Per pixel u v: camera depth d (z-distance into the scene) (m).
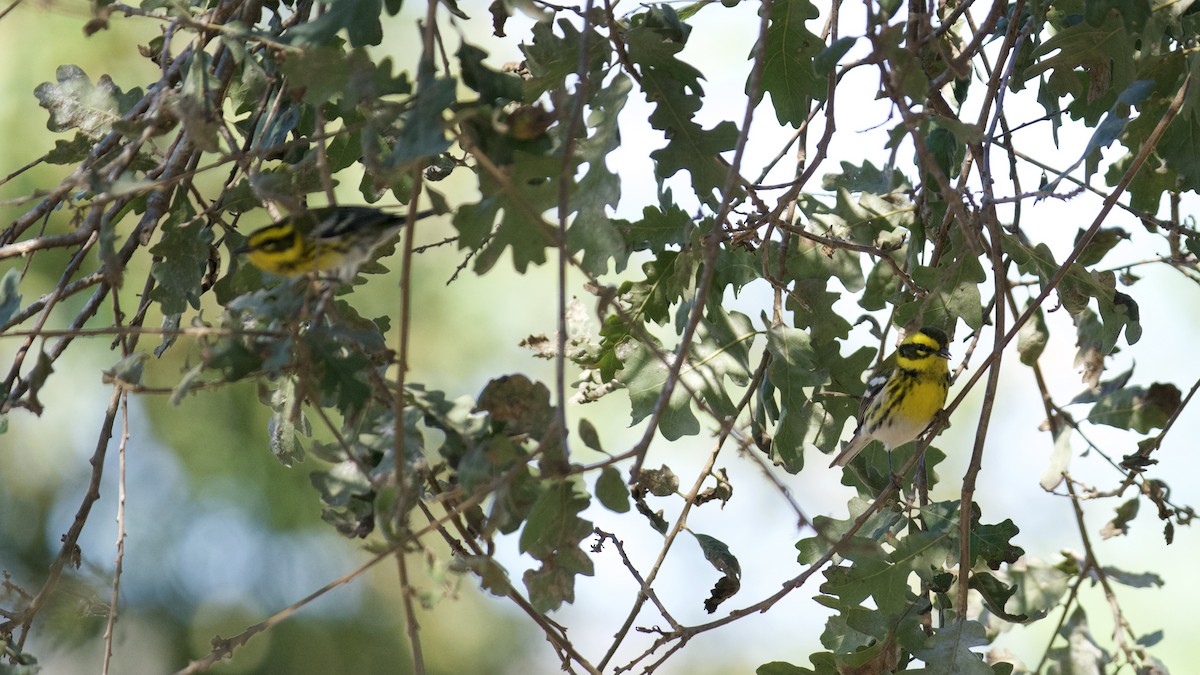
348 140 10.02
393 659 23.02
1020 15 9.95
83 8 8.05
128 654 20.64
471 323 21.22
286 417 9.88
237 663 21.58
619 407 22.16
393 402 7.71
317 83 7.33
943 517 10.26
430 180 10.58
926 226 11.08
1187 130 9.86
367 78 7.29
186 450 20.92
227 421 21.02
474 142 6.99
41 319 8.58
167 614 21.00
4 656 8.80
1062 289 10.81
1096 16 8.61
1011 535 10.24
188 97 7.74
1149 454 11.37
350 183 19.80
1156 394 11.55
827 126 9.41
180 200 8.94
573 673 7.93
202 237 9.13
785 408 10.79
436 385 20.81
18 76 18.48
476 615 24.27
